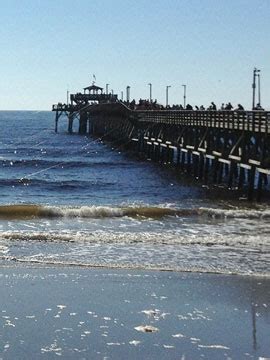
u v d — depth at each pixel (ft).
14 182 126.82
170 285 42.50
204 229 68.28
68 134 323.78
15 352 29.53
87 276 44.86
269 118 81.25
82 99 314.96
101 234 63.31
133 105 229.66
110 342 31.04
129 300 38.60
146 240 59.88
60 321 34.19
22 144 265.54
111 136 257.55
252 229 68.33
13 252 53.93
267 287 42.14
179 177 130.00
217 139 107.34
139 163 171.22
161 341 31.30
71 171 158.40
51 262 49.65
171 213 80.43
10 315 35.09
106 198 104.12
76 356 29.19
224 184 110.93
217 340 31.58
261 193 90.79
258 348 30.55
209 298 39.27
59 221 74.79
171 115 142.31
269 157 83.76
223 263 49.98
